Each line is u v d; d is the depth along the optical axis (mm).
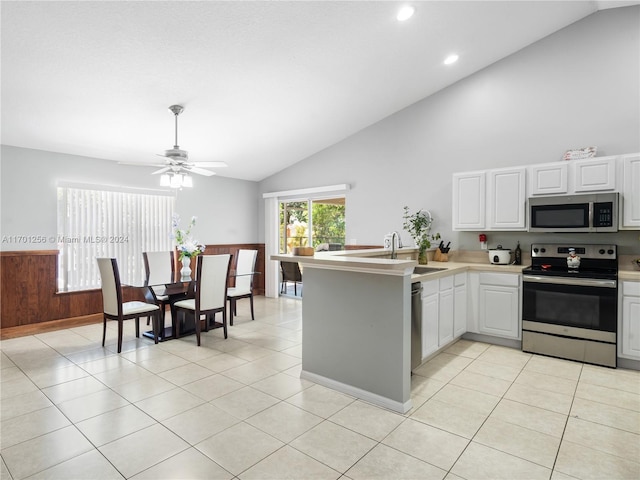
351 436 2305
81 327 4898
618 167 3549
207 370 3389
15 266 4523
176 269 5977
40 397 2828
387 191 5508
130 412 2598
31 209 4629
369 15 3271
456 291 3969
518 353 3869
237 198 7043
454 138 4891
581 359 3568
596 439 2268
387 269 2557
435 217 5062
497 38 4074
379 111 5281
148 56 3197
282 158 6387
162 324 4438
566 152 4055
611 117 3893
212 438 2275
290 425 2432
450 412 2615
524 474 1943
